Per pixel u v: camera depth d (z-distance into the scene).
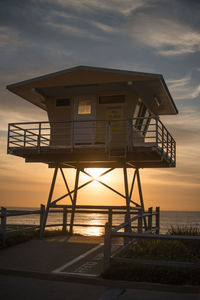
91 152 14.28
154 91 15.85
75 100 16.09
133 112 15.27
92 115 15.70
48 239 14.58
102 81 14.67
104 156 15.28
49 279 8.51
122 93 15.48
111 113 15.48
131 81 14.30
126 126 15.06
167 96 16.94
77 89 15.60
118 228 9.70
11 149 15.18
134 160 15.51
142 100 16.47
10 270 9.04
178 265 7.86
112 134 15.13
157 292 7.33
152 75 14.09
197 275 7.89
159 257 10.28
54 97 16.41
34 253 11.32
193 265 7.75
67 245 12.91
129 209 14.82
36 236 15.09
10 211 13.43
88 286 7.86
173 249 11.37
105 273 8.16
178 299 6.76
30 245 12.87
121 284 7.75
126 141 14.63
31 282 8.23
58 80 15.27
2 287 7.68
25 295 7.01
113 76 14.55
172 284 7.52
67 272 8.76
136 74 14.26
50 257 10.69
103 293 7.25
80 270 9.01
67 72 15.15
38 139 14.80
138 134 16.75
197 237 7.81
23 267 9.30
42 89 15.84
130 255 10.47
